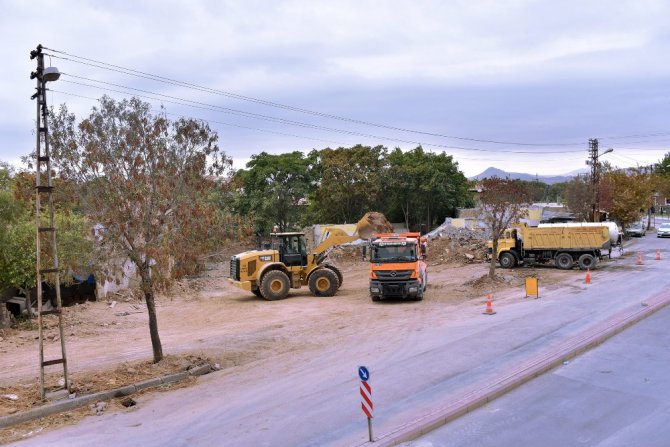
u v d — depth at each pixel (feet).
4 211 62.18
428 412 31.76
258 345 53.36
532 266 110.52
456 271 110.01
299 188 159.53
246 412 33.99
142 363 46.14
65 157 40.11
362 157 170.09
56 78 37.81
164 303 88.02
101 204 39.93
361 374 28.30
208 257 45.19
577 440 27.58
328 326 62.08
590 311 60.34
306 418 32.17
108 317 75.25
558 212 208.33
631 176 194.39
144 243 41.81
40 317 37.93
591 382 36.70
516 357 42.93
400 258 75.97
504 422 30.53
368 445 27.58
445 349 47.11
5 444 30.60
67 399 37.47
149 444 29.58
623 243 160.45
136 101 43.16
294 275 89.25
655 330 50.85
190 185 42.75
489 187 89.86
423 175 180.04
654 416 30.35
